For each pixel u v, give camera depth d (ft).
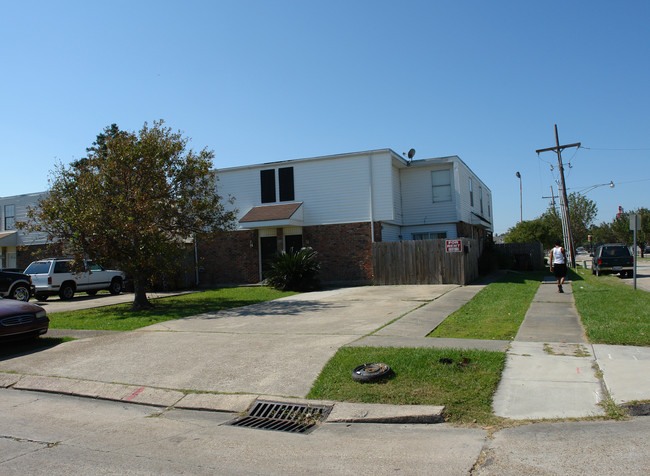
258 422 18.30
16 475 13.69
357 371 21.56
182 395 21.15
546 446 14.53
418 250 63.72
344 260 71.00
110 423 18.61
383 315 38.14
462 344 26.37
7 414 20.01
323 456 14.67
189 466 14.14
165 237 47.93
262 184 75.92
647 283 64.08
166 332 33.91
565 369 21.42
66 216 44.24
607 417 16.57
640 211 203.82
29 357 28.68
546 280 67.87
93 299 64.80
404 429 16.79
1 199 100.68
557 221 167.84
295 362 24.38
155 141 47.57
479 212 98.07
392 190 70.18
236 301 52.39
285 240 74.28
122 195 45.47
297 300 51.72
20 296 62.23
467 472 13.12
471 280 65.26
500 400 18.53
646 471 12.59
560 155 109.81
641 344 24.95
